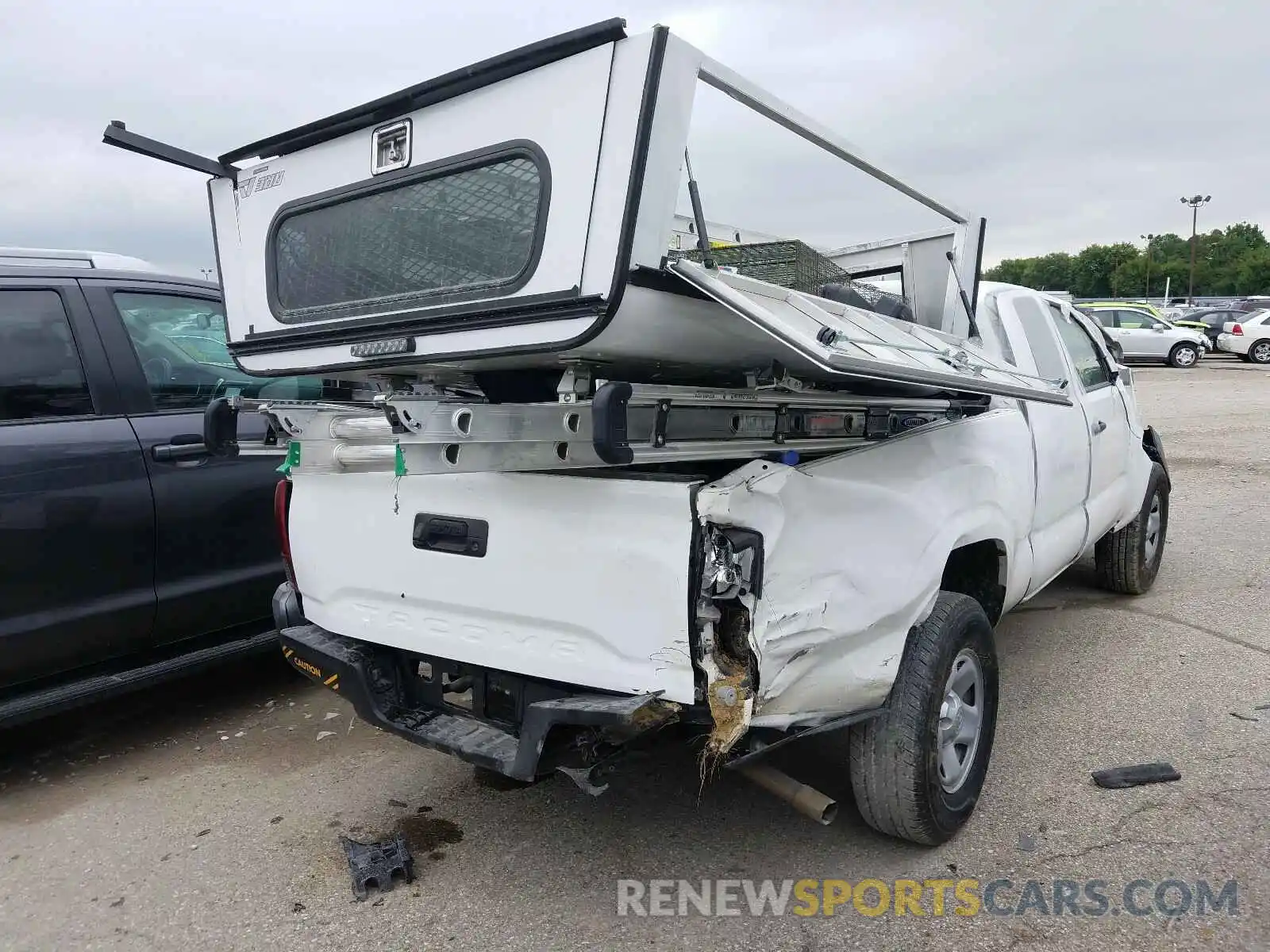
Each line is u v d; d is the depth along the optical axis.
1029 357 4.31
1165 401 16.95
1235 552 6.86
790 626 2.44
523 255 2.26
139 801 3.70
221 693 4.86
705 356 2.49
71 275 4.04
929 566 2.96
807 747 3.86
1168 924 2.70
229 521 4.26
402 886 3.04
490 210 2.33
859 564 2.68
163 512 4.02
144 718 4.56
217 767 3.99
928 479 3.08
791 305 2.46
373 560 3.07
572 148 2.12
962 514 3.24
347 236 2.72
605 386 2.03
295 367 2.89
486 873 3.10
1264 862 2.98
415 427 2.15
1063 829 3.22
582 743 2.51
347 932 2.82
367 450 2.62
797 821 3.35
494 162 2.30
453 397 2.92
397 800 3.63
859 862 3.08
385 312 2.57
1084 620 5.45
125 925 2.90
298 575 3.39
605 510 2.47
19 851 3.36
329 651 3.16
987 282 4.64
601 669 2.52
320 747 4.17
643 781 3.69
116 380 4.03
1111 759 3.70
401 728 2.94
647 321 2.18
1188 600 5.78
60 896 3.07
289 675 5.09
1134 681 4.48
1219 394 17.78
